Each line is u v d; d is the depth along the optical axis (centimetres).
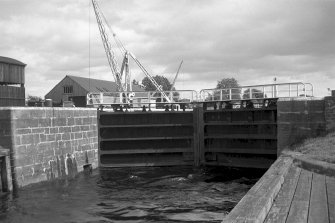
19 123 1820
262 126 2305
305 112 1912
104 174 2291
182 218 1320
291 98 1952
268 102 2270
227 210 1413
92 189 1833
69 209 1459
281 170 1094
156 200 1596
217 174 2241
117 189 1836
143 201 1581
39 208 1470
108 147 2625
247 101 2375
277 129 2050
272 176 976
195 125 2573
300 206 716
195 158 2588
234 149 2430
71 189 1830
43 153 1988
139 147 2638
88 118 2459
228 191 1752
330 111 1841
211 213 1377
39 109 1966
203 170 2400
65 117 2200
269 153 2266
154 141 2634
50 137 2052
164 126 2609
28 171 1873
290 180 991
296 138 1930
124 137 2611
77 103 4775
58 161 2114
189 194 1700
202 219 1302
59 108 2144
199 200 1583
